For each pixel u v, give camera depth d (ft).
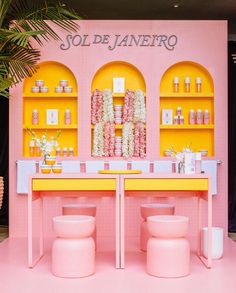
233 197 17.30
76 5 15.96
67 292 8.06
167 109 14.73
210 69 14.38
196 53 14.38
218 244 10.68
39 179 9.77
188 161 10.25
